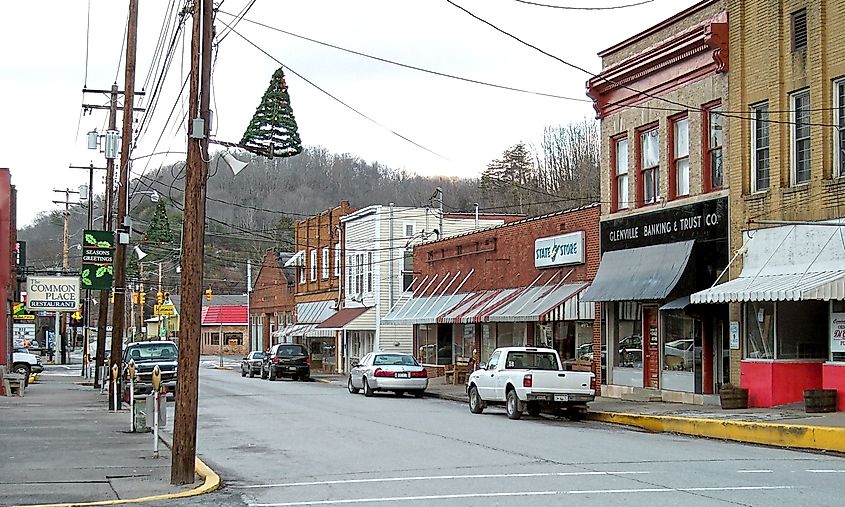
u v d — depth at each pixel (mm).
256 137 18031
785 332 23047
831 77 21953
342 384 46406
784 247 22797
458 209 71625
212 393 37250
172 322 98750
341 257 58250
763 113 24031
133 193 40281
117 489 13008
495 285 38156
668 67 27578
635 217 28781
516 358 26125
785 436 18375
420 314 42875
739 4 24609
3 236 35344
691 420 21062
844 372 21094
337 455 17016
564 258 32562
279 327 73500
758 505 10961
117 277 31156
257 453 17594
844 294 20000
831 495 11695
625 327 29734
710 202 25469
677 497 11602
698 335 25938
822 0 22141
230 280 101000
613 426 23125
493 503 11398
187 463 13414
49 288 52781
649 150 28766
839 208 21312
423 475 14148
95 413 26312
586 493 12023
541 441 19047
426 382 35719
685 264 25703
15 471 14742
